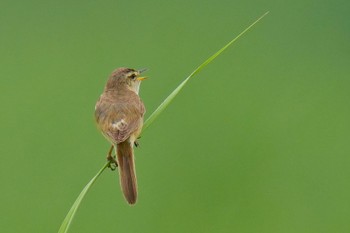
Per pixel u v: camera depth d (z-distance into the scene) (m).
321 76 17.81
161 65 17.14
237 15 19.08
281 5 19.45
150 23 18.31
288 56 18.33
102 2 18.72
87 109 15.70
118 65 16.94
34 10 18.64
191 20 18.72
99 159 14.23
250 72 17.56
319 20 19.25
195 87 16.84
